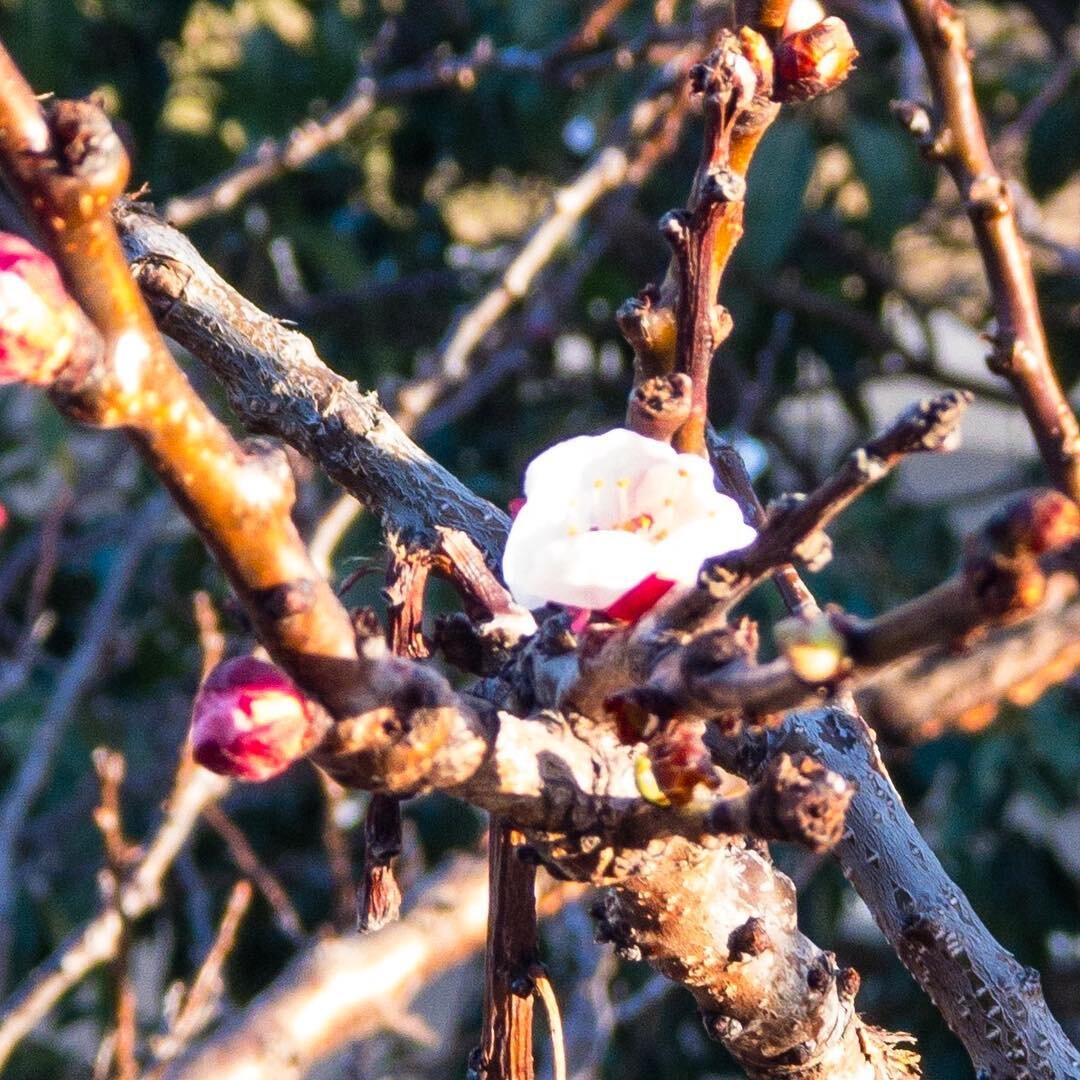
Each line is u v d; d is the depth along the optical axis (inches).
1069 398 114.9
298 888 103.3
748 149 36.3
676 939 36.3
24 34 94.7
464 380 105.0
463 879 54.7
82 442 127.3
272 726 34.0
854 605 97.0
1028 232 103.7
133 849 58.2
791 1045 36.9
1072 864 141.0
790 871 93.5
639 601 34.8
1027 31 116.6
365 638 34.1
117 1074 50.6
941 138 34.5
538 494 35.1
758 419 116.0
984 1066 37.8
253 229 107.0
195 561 106.5
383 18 112.3
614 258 112.3
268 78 101.7
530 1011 37.0
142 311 33.3
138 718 106.9
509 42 108.7
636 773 34.9
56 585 109.2
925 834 107.7
